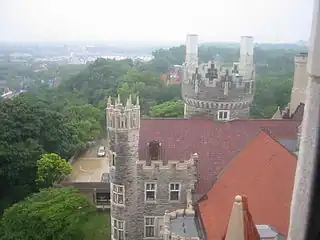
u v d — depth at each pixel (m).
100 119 103.12
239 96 41.16
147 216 34.91
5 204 59.94
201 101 41.50
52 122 73.31
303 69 45.81
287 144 34.31
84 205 46.72
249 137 36.88
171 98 128.25
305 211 8.13
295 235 8.45
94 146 96.25
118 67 179.12
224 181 31.03
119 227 35.41
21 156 61.03
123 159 33.28
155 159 34.66
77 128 87.62
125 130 32.34
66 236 42.19
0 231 41.91
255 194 25.59
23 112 68.94
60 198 45.28
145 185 34.06
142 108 116.94
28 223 41.22
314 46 7.31
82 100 130.12
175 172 33.56
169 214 29.86
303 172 8.24
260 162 28.62
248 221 14.84
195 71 43.41
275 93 115.38
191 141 36.31
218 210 27.50
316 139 7.89
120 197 34.59
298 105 45.84
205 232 26.48
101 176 72.25
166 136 36.56
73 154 84.00
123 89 126.62
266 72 154.50
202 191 33.34
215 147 35.94
